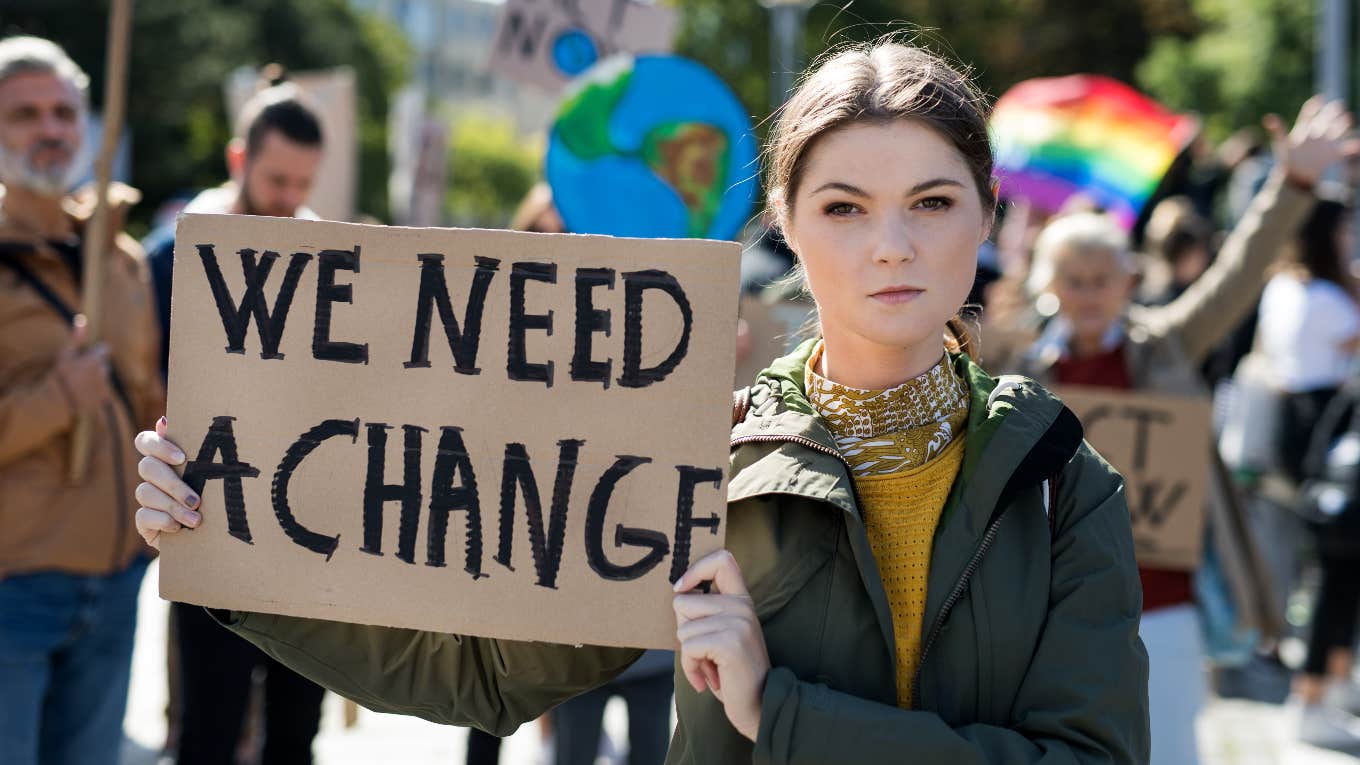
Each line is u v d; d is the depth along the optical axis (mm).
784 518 1881
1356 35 19234
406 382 1969
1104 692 1780
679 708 1922
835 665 1820
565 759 4383
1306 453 6746
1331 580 5930
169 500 1996
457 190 62844
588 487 1913
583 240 1939
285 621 2045
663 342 1915
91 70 30844
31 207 3967
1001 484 1834
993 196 1945
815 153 1836
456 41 90500
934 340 1935
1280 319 6898
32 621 3744
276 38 34906
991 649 1808
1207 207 10047
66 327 3908
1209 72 22828
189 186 32688
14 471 3768
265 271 2008
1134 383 4445
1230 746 5883
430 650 2055
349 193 7055
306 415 1986
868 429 1911
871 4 25344
